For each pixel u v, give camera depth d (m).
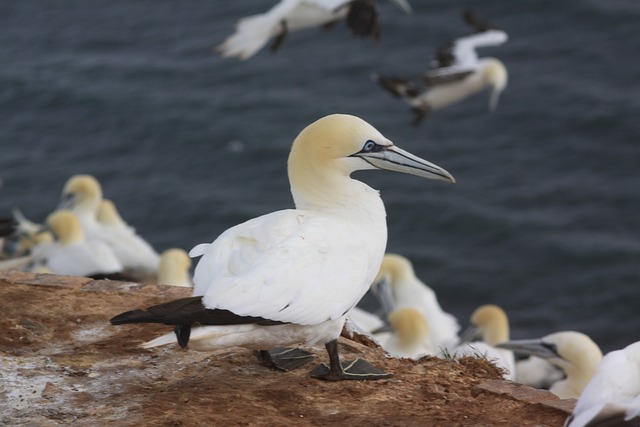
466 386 8.18
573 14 40.03
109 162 33.75
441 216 30.48
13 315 9.17
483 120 34.91
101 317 9.26
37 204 31.83
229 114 35.47
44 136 35.12
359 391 7.97
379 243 7.96
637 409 6.27
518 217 30.34
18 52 39.88
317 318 7.37
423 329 16.19
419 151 33.47
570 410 7.58
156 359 8.45
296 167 8.18
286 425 7.34
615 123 34.16
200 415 7.44
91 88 37.12
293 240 7.48
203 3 42.56
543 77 36.91
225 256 7.46
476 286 28.00
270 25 16.70
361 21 17.38
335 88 36.78
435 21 40.12
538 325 26.33
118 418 7.40
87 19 41.81
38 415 7.47
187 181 32.59
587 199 31.06
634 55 37.66
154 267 21.80
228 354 8.55
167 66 38.38
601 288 27.50
